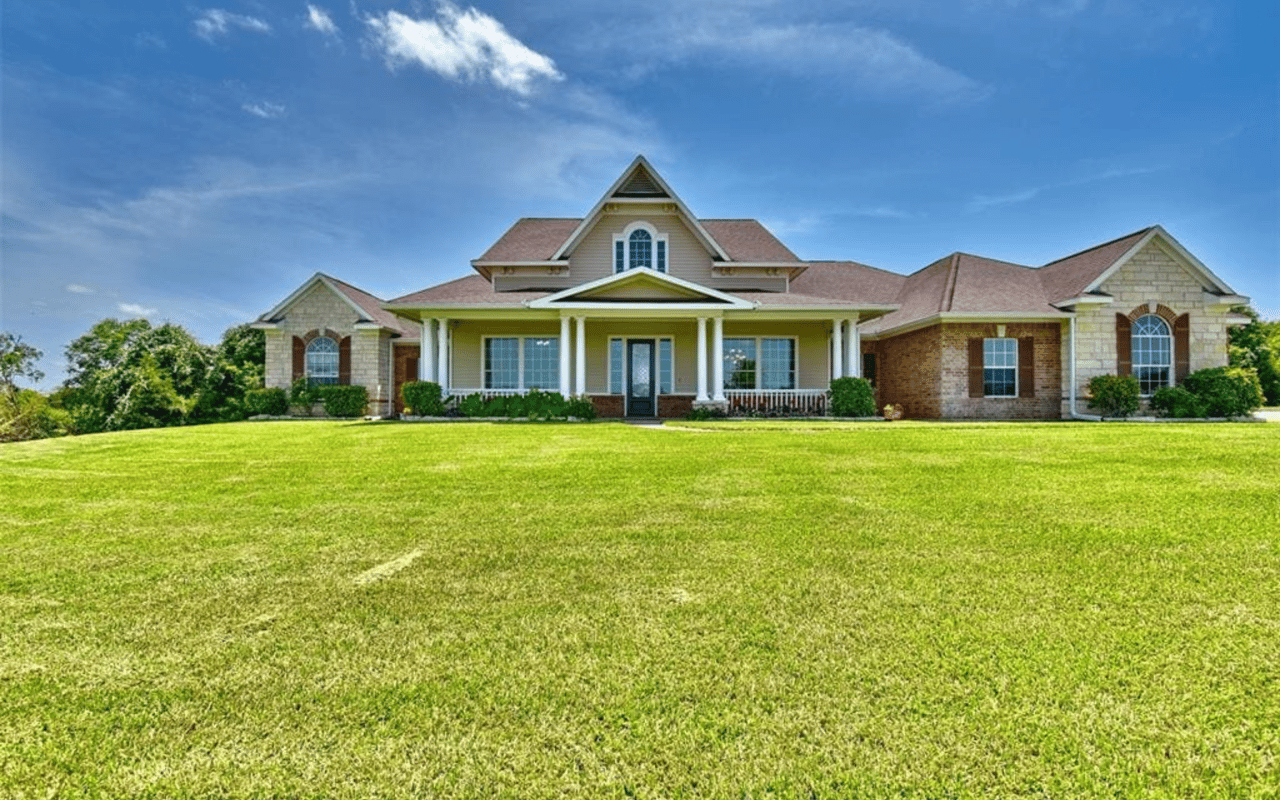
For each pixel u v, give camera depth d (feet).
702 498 19.90
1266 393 106.63
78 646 9.52
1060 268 66.85
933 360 61.87
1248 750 6.54
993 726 7.06
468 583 12.20
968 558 13.23
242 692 8.10
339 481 24.03
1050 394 60.44
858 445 32.35
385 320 74.08
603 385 64.80
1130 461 25.55
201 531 16.57
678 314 57.47
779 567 12.87
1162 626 9.63
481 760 6.64
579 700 7.79
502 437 38.93
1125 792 5.96
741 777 6.30
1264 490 19.49
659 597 11.28
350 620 10.44
